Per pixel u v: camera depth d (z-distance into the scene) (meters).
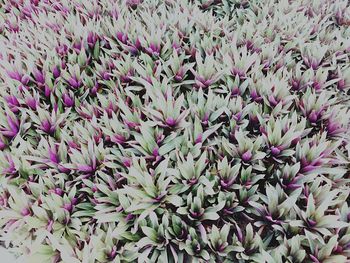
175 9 1.38
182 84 1.17
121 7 1.43
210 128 1.01
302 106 1.08
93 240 0.86
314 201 0.91
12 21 1.42
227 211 0.93
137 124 1.03
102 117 1.05
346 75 1.20
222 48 1.21
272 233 0.91
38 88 1.16
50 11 1.47
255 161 1.00
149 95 1.05
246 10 1.50
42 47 1.22
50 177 0.96
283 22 1.38
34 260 0.88
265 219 0.91
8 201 0.93
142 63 1.25
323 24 1.45
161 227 0.87
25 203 0.94
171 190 0.93
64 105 1.15
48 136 1.06
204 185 0.94
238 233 0.89
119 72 1.15
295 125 0.98
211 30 1.29
